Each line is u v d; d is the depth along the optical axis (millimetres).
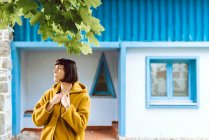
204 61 8391
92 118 9672
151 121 8406
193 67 8586
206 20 8336
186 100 8719
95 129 9648
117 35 8297
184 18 8320
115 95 9672
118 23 8297
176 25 8305
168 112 8406
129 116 8398
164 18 8305
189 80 8703
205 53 8391
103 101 9680
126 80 8398
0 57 7762
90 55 9734
